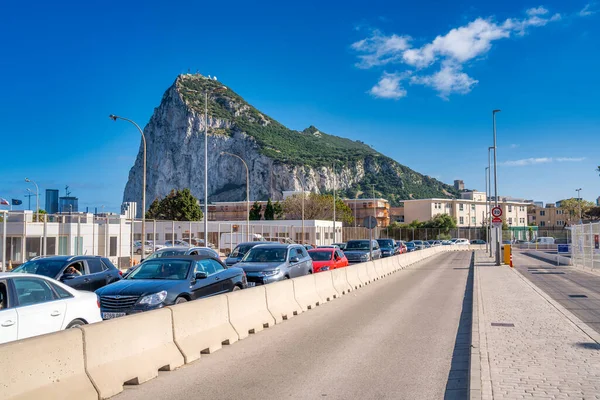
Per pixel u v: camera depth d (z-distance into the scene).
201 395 6.81
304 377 7.74
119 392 6.81
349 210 114.75
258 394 6.88
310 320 13.24
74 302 8.84
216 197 186.62
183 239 51.38
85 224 32.66
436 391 7.07
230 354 9.27
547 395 6.38
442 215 112.75
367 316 13.96
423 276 28.44
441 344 10.23
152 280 11.81
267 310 12.58
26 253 29.69
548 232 98.50
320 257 24.23
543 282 22.84
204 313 9.59
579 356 8.48
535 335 10.30
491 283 21.83
